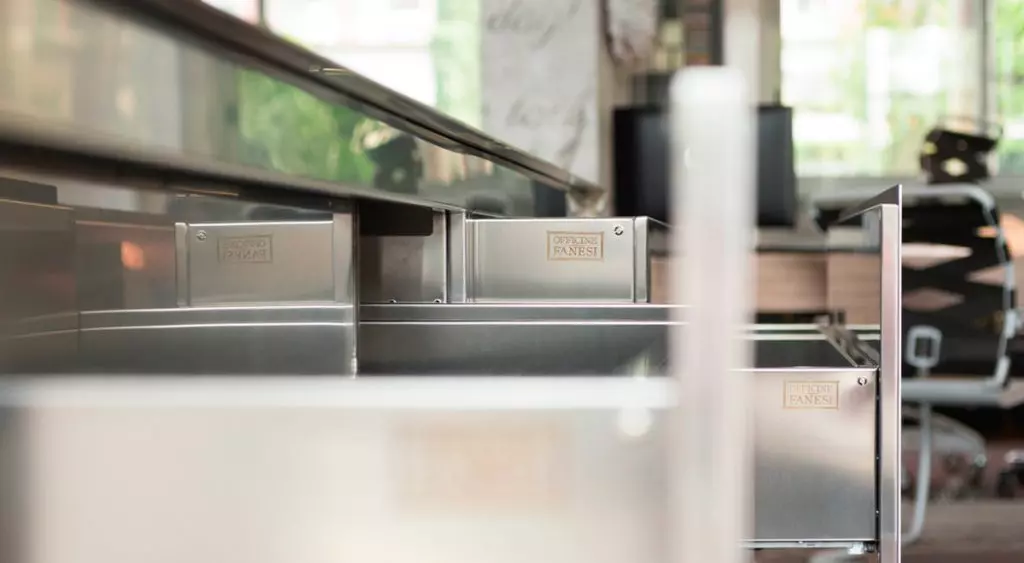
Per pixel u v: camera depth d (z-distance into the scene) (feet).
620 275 3.04
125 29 1.06
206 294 2.13
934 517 6.57
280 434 1.07
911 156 7.23
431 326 2.97
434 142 2.44
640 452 1.01
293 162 1.44
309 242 2.54
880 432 2.54
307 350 2.50
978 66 7.23
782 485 2.56
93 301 1.65
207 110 1.19
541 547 1.05
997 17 7.25
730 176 0.84
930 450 6.48
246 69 1.27
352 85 1.65
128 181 1.39
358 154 1.78
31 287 1.47
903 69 7.17
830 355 3.01
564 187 4.66
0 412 1.10
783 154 6.75
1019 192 7.14
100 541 1.10
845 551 2.56
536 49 6.62
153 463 1.09
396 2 6.13
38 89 0.99
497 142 2.98
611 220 3.05
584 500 1.03
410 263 3.06
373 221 3.05
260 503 1.08
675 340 0.89
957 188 6.73
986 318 6.68
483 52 6.68
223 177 1.43
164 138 1.12
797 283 5.24
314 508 1.07
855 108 7.19
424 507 1.06
